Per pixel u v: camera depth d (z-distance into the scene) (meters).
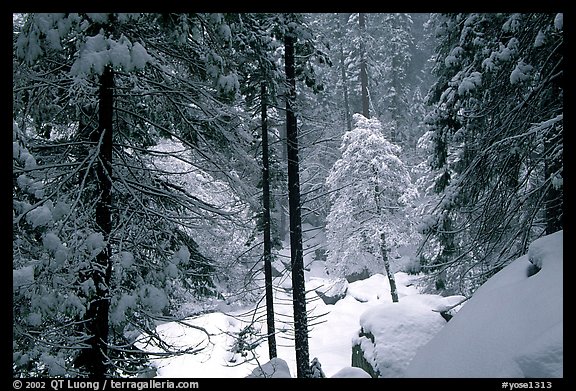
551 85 7.70
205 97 6.81
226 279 8.66
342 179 25.55
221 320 19.53
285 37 12.38
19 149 4.70
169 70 6.80
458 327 5.54
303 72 12.75
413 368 5.92
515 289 5.12
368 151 25.19
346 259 26.14
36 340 5.00
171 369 16.94
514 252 8.75
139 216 6.62
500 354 4.32
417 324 11.61
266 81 10.77
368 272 31.00
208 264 7.57
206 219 6.81
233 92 6.57
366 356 11.57
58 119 6.86
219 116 6.73
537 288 4.73
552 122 6.35
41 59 5.66
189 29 6.11
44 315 4.94
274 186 13.74
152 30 6.52
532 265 5.45
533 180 9.34
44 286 4.80
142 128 7.60
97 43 4.99
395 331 11.48
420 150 28.78
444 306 12.18
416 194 25.02
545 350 3.79
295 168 12.51
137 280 5.84
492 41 8.77
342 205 25.41
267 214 12.97
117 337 6.73
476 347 4.79
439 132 10.30
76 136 6.76
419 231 9.92
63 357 5.27
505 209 8.23
